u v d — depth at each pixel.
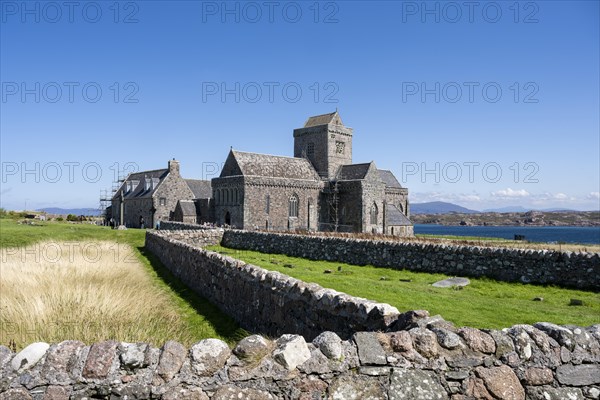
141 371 4.77
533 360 5.46
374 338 5.28
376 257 21.33
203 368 4.83
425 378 5.15
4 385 4.64
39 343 4.97
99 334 9.17
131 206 82.81
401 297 12.38
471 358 5.31
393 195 80.50
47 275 15.99
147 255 30.78
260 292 10.70
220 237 36.25
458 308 11.10
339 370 5.02
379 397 5.01
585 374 5.54
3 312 10.90
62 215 100.56
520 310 11.06
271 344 5.19
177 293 16.62
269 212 63.03
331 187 68.38
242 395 4.78
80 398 4.65
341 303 7.46
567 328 5.80
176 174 78.88
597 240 101.94
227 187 63.72
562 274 15.55
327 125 73.06
